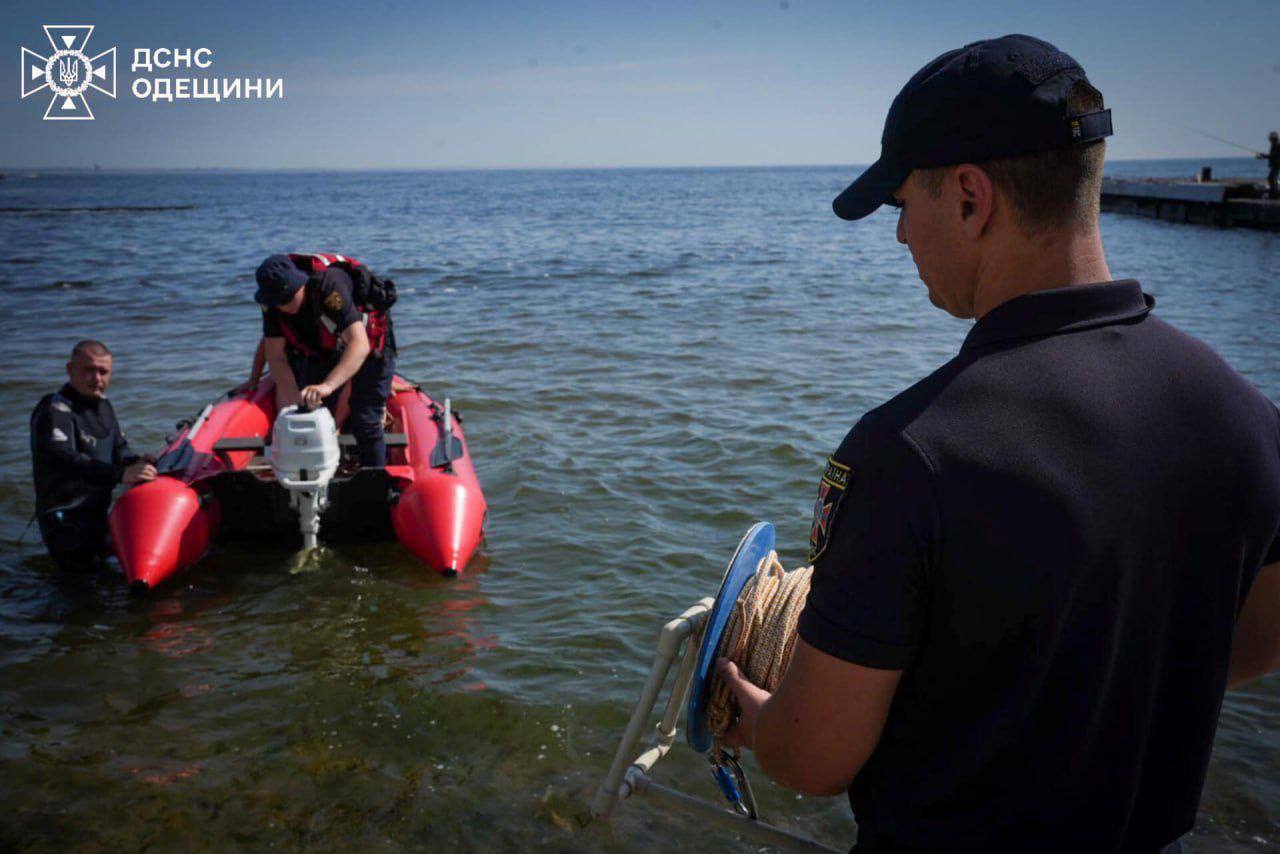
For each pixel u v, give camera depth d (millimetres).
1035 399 1001
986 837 1079
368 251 27594
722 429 7977
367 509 5660
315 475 5129
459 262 23500
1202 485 1028
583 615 4781
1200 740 1122
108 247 28875
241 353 11422
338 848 3068
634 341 12156
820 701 1058
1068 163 1018
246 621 4762
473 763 3539
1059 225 1043
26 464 7043
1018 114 1006
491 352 11516
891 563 1002
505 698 3984
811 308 15102
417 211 61844
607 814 1667
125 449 5789
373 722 3824
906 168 1114
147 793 3352
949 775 1081
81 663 4328
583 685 4094
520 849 3061
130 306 15367
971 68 1038
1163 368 1041
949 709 1062
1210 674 1098
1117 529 986
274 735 3736
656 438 7781
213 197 100750
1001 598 981
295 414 5148
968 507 971
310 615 4824
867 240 31625
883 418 1049
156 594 5078
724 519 6051
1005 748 1047
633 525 5977
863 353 11281
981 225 1067
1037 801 1059
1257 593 1168
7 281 18812
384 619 4773
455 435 6340
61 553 5332
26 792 3344
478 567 5410
